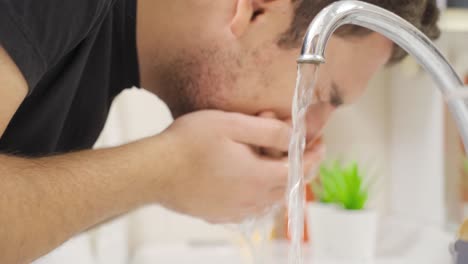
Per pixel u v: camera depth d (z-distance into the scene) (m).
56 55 0.56
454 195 1.11
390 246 1.20
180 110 0.77
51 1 0.54
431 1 0.68
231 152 0.68
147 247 1.39
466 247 0.48
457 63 1.10
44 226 0.56
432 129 1.18
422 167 1.22
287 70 0.69
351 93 0.71
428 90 1.19
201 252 1.31
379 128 1.36
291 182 0.52
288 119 0.74
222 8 0.69
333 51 0.67
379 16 0.48
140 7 0.70
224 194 0.71
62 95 0.67
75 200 0.59
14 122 0.68
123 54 0.74
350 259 1.09
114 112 1.30
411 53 0.50
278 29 0.67
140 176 0.64
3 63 0.53
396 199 1.33
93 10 0.58
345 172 1.14
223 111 0.71
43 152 0.71
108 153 0.64
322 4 0.63
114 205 0.63
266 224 0.86
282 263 1.11
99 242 1.29
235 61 0.70
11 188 0.54
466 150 0.49
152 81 0.77
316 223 1.11
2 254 0.53
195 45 0.71
